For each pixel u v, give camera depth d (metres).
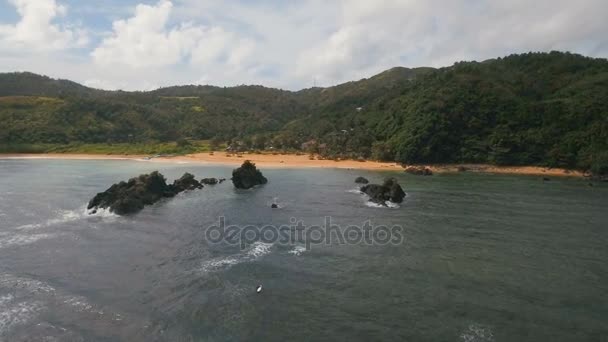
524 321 27.09
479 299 30.30
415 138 123.88
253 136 197.25
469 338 24.94
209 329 25.83
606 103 120.69
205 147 180.50
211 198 70.19
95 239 44.72
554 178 100.31
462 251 41.38
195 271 35.28
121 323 26.55
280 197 71.12
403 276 34.62
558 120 121.75
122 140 197.88
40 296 30.38
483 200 68.75
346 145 148.25
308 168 118.25
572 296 30.94
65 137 179.75
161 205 63.66
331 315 27.75
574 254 40.75
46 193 73.75
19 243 43.09
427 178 98.31
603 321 27.16
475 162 120.50
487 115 129.25
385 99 186.12
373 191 70.69
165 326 26.17
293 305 29.16
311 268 36.25
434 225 51.50
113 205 57.81
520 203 66.31
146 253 40.03
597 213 58.91
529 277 34.62
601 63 175.88
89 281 33.16
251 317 27.36
